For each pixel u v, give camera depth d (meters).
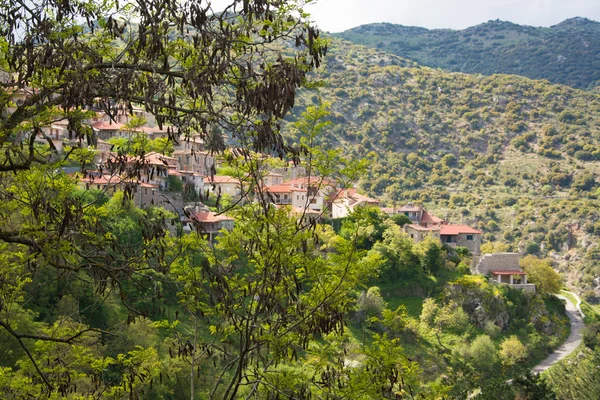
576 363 90.81
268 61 13.88
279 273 16.84
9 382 17.61
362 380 17.44
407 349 84.31
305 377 17.83
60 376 18.83
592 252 196.38
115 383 32.03
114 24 13.76
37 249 13.67
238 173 16.94
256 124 13.92
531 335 98.00
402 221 123.44
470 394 59.41
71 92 12.85
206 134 13.99
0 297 15.73
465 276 103.69
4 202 14.79
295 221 17.55
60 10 13.55
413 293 99.94
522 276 110.94
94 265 14.51
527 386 56.09
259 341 16.94
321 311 17.44
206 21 13.96
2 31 13.55
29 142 13.29
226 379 33.69
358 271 17.69
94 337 34.84
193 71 13.61
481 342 85.25
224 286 16.78
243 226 17.11
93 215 16.31
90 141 13.96
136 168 15.66
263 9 13.63
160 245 15.62
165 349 41.22
